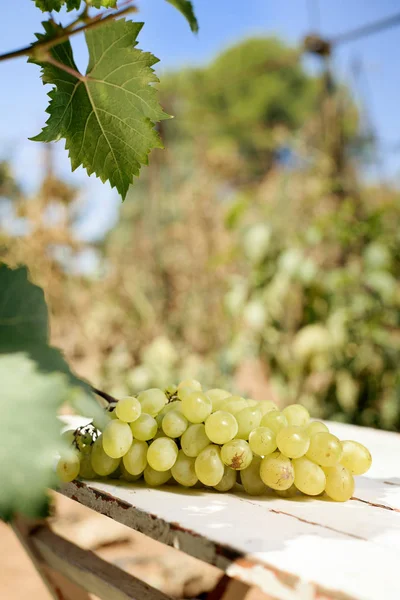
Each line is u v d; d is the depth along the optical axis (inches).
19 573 74.7
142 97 19.9
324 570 18.6
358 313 105.7
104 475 30.2
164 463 28.5
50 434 10.4
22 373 11.1
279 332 109.7
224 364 115.6
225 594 33.8
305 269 107.4
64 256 138.3
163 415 30.9
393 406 101.5
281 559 19.4
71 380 11.4
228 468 29.3
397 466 38.1
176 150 153.1
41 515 9.9
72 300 139.0
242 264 121.3
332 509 27.0
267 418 29.9
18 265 12.9
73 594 39.1
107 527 40.8
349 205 113.4
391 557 20.3
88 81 19.5
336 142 120.4
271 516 25.1
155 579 34.4
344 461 30.4
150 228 145.7
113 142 20.5
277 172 127.1
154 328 136.4
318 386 106.9
